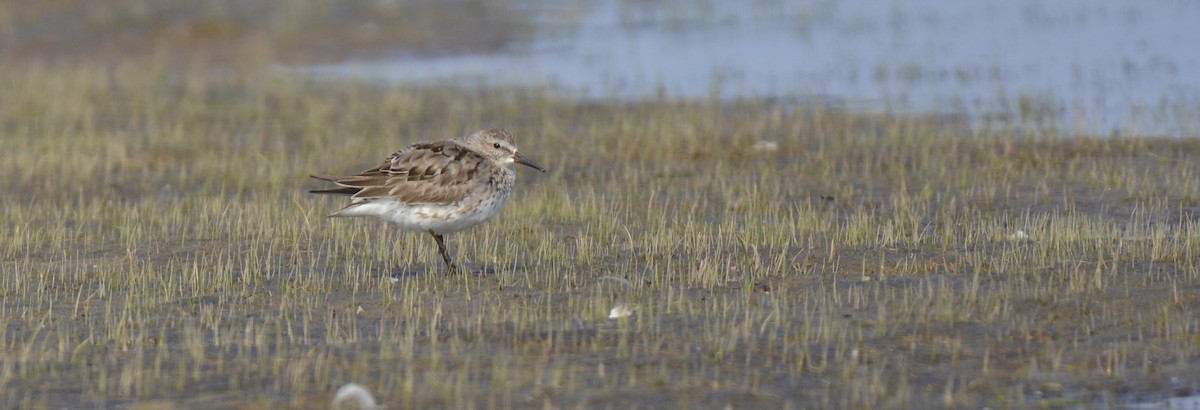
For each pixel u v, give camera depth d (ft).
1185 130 73.00
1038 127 74.84
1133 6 121.29
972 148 70.03
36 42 113.19
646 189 62.80
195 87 94.07
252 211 57.21
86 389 33.99
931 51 103.81
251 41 112.98
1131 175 61.57
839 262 46.93
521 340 37.68
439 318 40.09
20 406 32.68
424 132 79.36
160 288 44.55
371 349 37.06
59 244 52.31
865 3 129.90
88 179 67.46
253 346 37.58
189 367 35.70
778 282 43.98
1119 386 33.83
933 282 43.52
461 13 125.59
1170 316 38.93
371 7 127.03
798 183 63.46
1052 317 39.17
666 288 43.42
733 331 37.76
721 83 93.45
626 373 34.83
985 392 33.47
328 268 47.62
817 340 37.40
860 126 77.00
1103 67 94.48
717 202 59.41
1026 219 52.44
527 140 75.82
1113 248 47.29
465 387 33.76
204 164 69.82
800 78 94.43
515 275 45.70
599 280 44.57
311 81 97.86
